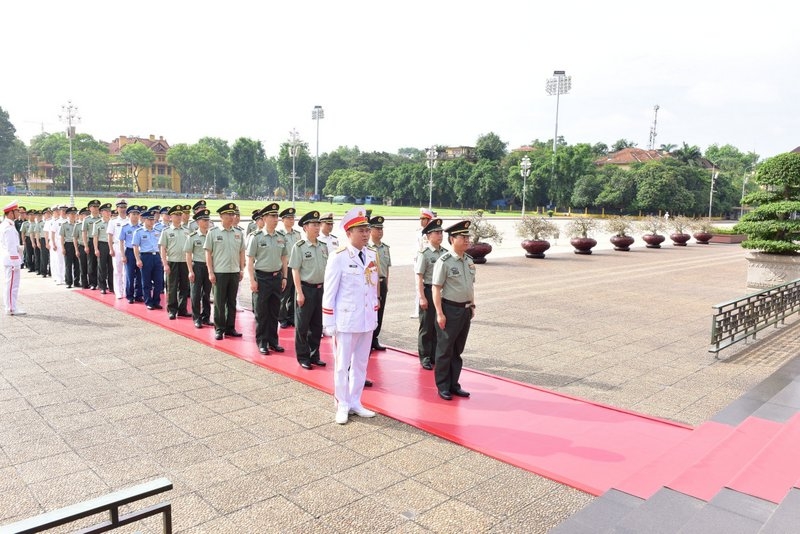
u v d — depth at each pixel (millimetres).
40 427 4805
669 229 40094
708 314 10711
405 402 5566
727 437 4605
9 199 65750
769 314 8883
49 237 12922
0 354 7004
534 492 3842
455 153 102000
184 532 3289
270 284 7168
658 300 12297
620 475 4059
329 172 111312
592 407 5512
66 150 96312
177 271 9156
